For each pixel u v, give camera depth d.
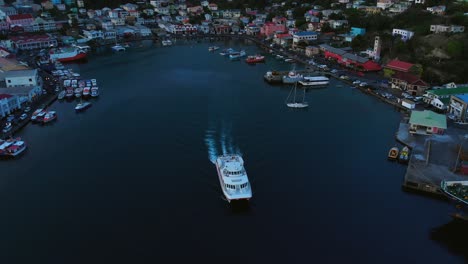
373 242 60.00
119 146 90.06
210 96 126.94
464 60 144.88
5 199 70.06
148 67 170.00
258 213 66.31
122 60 185.62
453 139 92.81
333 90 137.25
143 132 97.38
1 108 105.56
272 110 114.44
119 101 122.38
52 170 80.00
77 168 80.62
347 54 168.50
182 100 122.38
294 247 58.78
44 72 158.38
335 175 78.12
